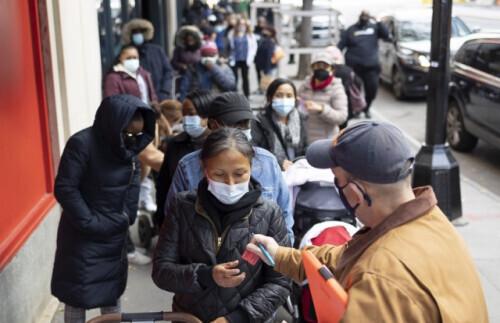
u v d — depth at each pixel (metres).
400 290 1.85
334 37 14.74
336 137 2.14
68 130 5.68
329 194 4.68
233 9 25.83
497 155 10.52
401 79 14.31
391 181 1.99
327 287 2.01
